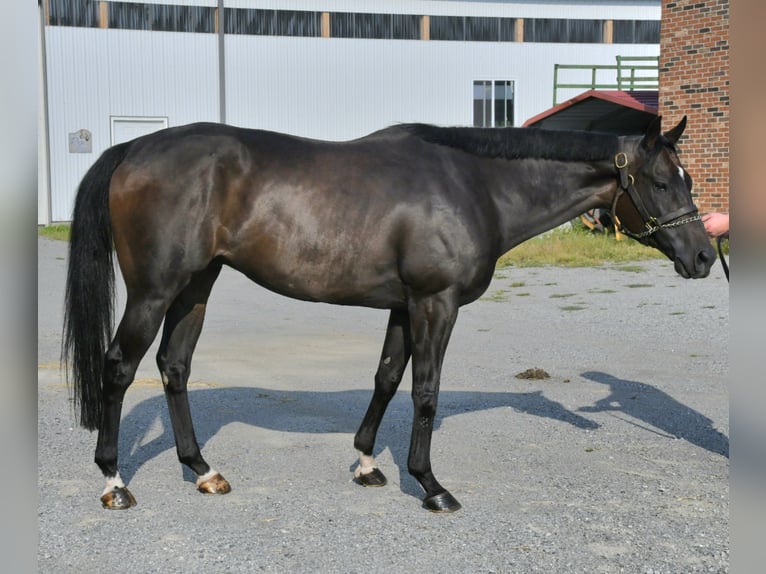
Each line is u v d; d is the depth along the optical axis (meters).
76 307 4.19
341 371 7.39
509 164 4.44
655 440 5.36
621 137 4.52
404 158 4.27
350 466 4.88
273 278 4.25
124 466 4.84
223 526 3.98
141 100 25.08
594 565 3.59
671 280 12.74
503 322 9.91
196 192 4.07
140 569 3.52
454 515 4.13
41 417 5.84
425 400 4.19
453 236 4.13
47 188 24.45
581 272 14.03
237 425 5.66
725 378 7.04
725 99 14.72
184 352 4.48
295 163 4.19
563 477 4.67
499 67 26.94
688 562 3.62
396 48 26.33
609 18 27.19
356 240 4.14
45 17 24.08
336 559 3.63
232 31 25.36
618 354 8.05
